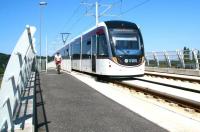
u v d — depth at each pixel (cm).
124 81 2014
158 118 877
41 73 2867
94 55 2252
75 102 1120
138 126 772
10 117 562
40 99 1193
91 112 941
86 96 1270
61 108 1005
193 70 2375
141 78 2259
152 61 3316
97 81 2056
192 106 1041
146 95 1372
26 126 629
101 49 2105
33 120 698
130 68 2012
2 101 529
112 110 973
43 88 1538
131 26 2095
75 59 3072
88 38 2461
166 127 775
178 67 2747
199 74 2292
